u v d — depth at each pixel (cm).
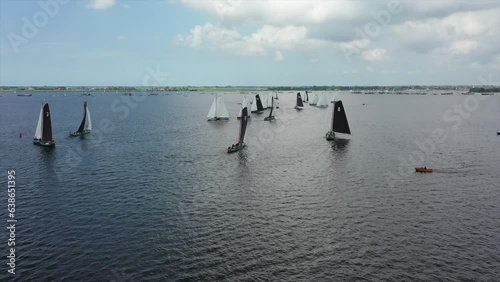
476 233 4475
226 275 3581
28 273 3588
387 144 10450
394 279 3538
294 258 3891
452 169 7412
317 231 4506
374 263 3800
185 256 3903
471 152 9206
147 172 7131
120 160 8150
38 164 7738
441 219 4881
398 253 3997
